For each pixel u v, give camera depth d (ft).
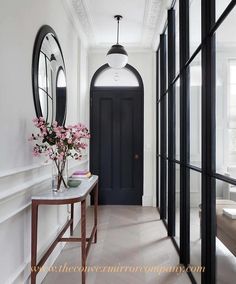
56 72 8.45
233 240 5.18
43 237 7.29
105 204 14.96
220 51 5.32
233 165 4.82
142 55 14.92
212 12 5.57
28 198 6.17
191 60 7.19
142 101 14.96
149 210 13.82
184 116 7.93
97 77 15.06
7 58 5.18
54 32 8.18
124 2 10.22
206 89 5.75
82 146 6.86
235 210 4.85
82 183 8.00
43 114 7.24
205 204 5.81
